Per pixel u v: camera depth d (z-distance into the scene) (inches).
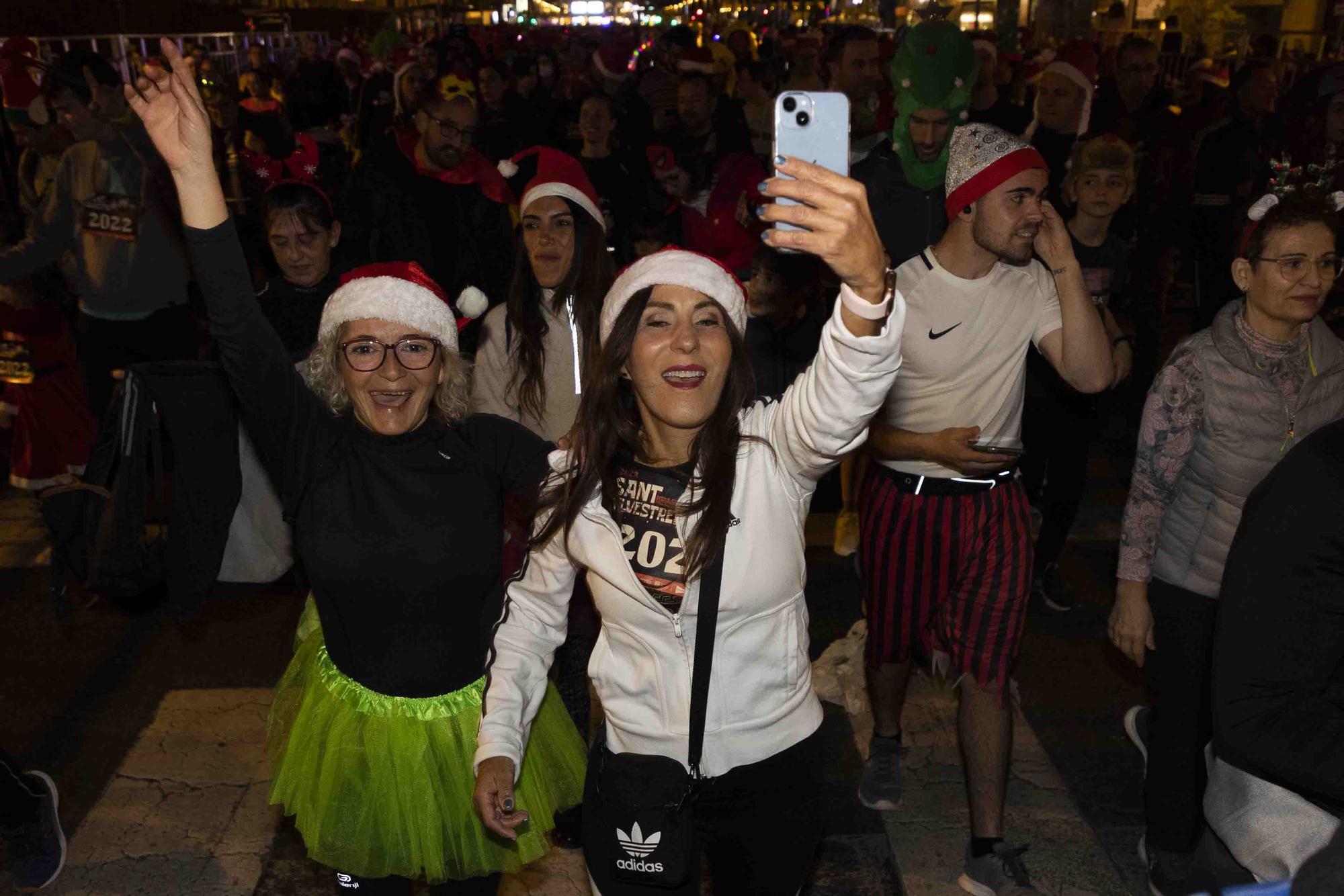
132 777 145.9
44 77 204.1
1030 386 176.4
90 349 206.2
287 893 125.6
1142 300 273.7
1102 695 165.0
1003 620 122.5
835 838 134.3
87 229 198.2
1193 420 109.5
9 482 244.1
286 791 98.3
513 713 86.9
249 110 366.6
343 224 205.2
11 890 126.0
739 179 193.6
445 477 94.2
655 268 78.6
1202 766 117.3
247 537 121.9
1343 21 510.6
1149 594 117.3
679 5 1194.0
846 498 207.6
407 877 97.1
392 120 271.3
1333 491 66.7
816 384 73.2
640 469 81.7
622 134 303.7
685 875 81.5
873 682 137.7
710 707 80.4
